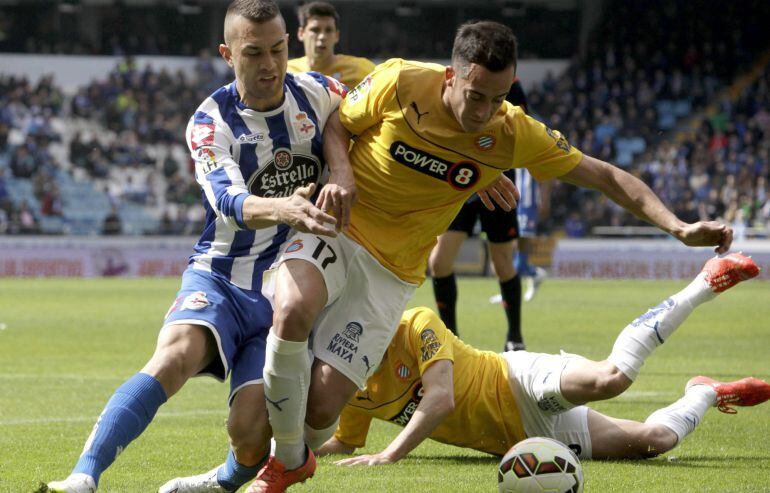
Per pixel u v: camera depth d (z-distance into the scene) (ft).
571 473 30.17
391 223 32.91
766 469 36.63
